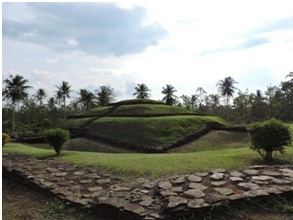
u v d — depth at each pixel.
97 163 9.66
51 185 7.04
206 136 19.45
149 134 18.50
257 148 9.61
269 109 39.09
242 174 6.32
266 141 9.09
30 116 47.28
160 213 4.74
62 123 28.22
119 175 8.05
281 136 9.05
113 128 21.23
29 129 37.38
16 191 7.65
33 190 7.36
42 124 36.66
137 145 17.17
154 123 20.38
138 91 49.75
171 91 48.00
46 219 5.36
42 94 50.22
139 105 28.61
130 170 8.27
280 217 4.59
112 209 5.12
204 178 6.18
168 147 16.55
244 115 40.72
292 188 5.34
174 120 21.09
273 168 6.86
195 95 50.66
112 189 6.29
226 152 11.52
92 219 5.21
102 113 28.48
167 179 6.33
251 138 9.75
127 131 19.89
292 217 4.58
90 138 20.86
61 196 6.23
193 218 4.60
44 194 6.83
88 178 7.69
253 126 9.64
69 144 19.20
